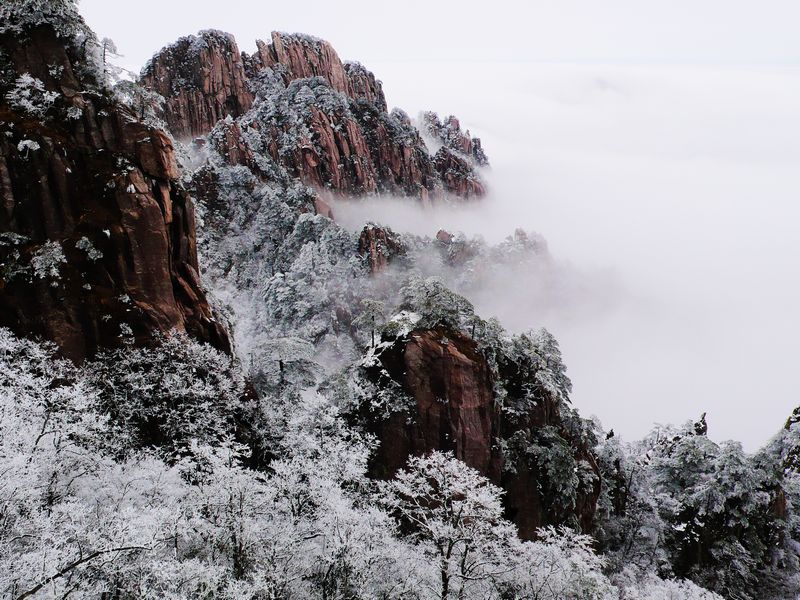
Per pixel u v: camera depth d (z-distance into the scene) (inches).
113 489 1302.9
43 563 813.9
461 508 1467.8
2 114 2119.8
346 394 2391.7
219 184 6776.6
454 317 2642.7
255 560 1211.9
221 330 2418.8
